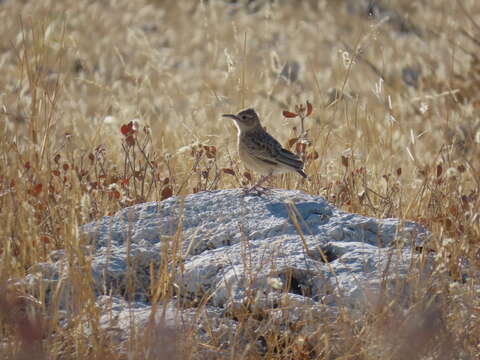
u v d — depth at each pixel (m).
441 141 16.06
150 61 20.09
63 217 10.24
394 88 20.19
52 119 12.91
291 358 7.96
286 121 14.73
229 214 10.31
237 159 14.19
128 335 7.99
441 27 25.56
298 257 9.25
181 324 8.05
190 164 13.72
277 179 13.18
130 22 33.19
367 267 9.00
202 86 20.28
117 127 15.59
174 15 35.16
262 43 28.77
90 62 22.98
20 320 7.27
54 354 7.37
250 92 17.86
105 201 11.38
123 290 9.17
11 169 10.53
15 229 9.61
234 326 8.27
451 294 8.27
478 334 8.11
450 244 9.38
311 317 8.02
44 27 13.59
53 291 8.73
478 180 12.42
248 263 9.06
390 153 14.16
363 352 7.55
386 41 26.06
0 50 24.77
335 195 12.34
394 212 11.95
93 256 9.38
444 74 20.28
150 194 12.61
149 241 9.96
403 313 7.90
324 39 29.31
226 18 33.47
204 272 9.03
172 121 17.44
